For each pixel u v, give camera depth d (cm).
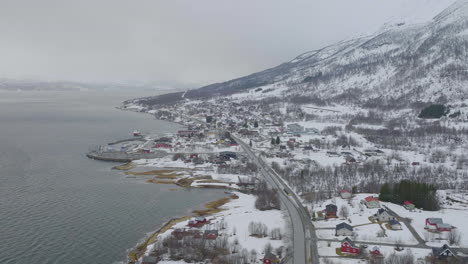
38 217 15188
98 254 12225
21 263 11506
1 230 13812
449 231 13538
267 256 11381
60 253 12206
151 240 13225
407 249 12100
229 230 14075
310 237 13338
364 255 11819
